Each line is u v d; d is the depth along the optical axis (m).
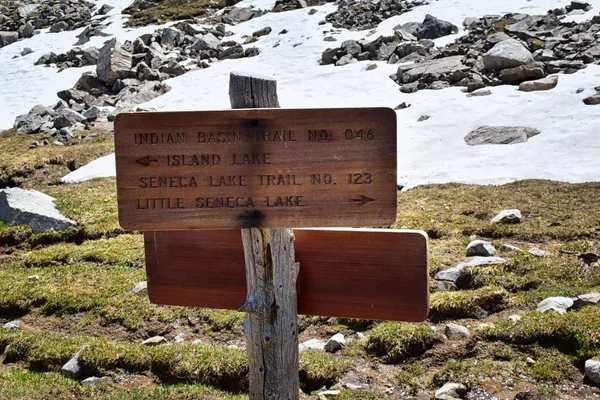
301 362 8.57
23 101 31.69
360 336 9.56
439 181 17.12
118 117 4.66
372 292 5.11
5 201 15.92
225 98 27.98
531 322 8.84
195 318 10.55
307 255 5.22
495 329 8.91
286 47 32.78
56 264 13.47
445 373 8.19
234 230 5.42
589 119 19.23
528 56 23.75
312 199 4.64
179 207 4.71
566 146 17.83
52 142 25.47
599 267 10.61
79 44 39.12
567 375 7.94
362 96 24.98
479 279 10.70
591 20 27.03
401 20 32.84
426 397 7.94
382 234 5.05
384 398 7.87
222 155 4.66
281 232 4.98
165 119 4.64
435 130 20.52
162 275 5.59
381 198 4.61
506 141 18.80
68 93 30.41
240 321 10.26
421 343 8.91
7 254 14.50
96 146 23.50
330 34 33.34
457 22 31.12
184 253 5.53
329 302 5.20
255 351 5.16
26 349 9.57
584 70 22.86
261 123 4.61
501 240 12.71
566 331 8.52
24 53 38.97
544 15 28.59
